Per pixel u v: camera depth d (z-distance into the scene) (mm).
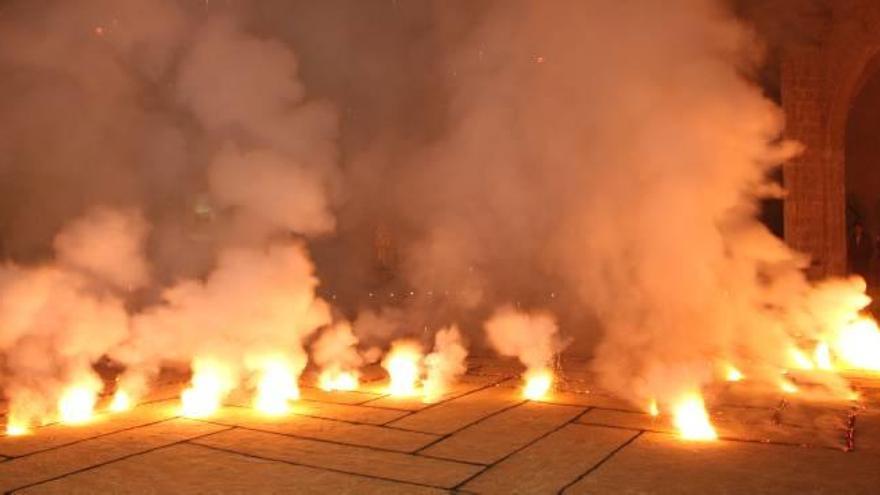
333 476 4480
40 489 4262
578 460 4773
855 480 4340
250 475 4508
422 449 5047
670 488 4227
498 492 4184
